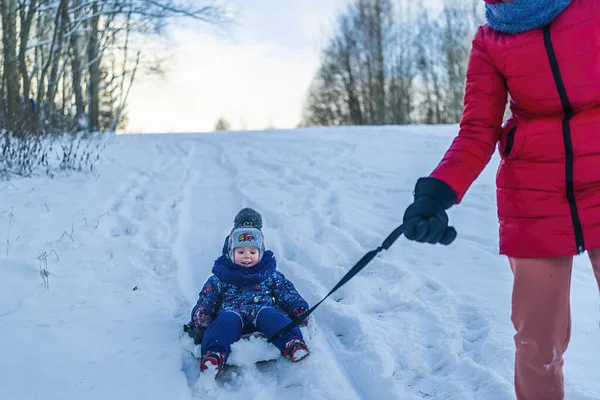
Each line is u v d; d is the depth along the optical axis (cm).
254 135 1300
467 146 228
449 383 317
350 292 443
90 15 1695
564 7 212
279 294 396
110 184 750
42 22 1570
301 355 337
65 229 561
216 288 390
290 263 508
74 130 1332
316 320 407
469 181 224
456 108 3516
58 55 1506
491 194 716
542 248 224
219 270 392
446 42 3575
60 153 957
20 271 460
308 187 770
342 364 350
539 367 232
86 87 1861
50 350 353
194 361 353
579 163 218
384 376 321
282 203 697
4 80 1240
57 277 455
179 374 332
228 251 402
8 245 506
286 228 604
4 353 348
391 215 650
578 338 359
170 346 365
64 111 1516
